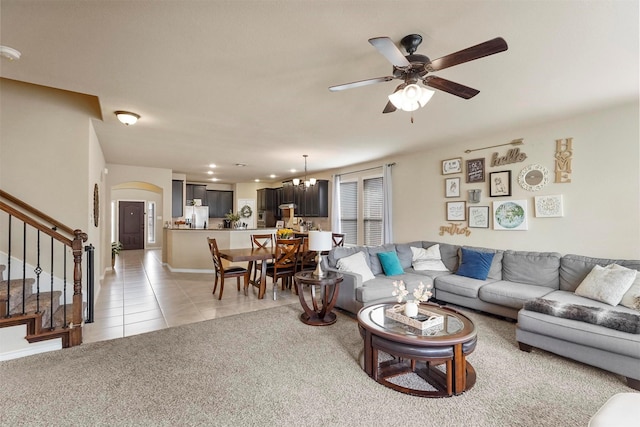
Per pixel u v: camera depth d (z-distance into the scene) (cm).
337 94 289
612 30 190
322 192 770
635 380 216
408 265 477
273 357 263
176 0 160
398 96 202
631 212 319
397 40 200
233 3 163
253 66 235
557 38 199
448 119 365
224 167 731
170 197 757
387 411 192
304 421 183
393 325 238
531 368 245
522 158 403
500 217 425
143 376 230
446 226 496
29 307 285
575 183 358
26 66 230
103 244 601
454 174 486
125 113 336
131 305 416
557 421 183
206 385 219
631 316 225
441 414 189
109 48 207
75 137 363
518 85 272
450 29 190
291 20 179
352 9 169
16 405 194
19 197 341
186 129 406
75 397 203
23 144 345
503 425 179
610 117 331
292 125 388
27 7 164
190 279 587
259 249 534
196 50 211
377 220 637
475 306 372
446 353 209
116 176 691
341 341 298
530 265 371
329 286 385
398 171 581
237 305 419
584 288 308
